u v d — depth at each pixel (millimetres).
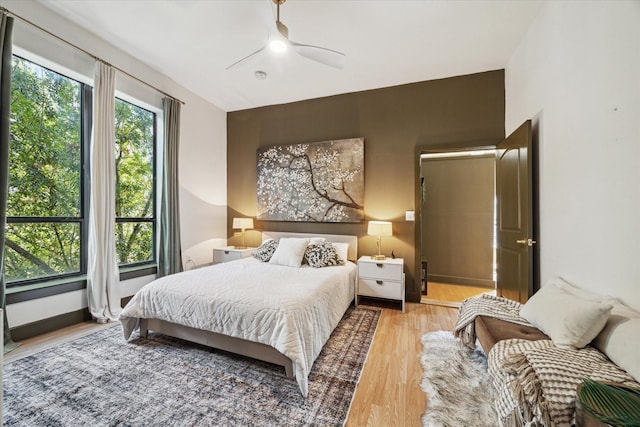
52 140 2611
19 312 2260
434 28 2516
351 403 1595
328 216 3900
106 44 2820
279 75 3422
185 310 2076
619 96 1435
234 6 2289
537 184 2379
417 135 3555
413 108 3576
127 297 3104
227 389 1706
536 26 2365
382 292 3180
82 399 1597
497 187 3182
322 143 3939
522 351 1362
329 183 3898
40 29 2299
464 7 2256
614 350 1211
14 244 2396
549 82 2152
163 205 3451
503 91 3219
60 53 2471
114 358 2037
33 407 1527
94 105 2680
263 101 4230
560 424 1049
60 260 2686
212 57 3080
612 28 1478
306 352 1829
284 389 1714
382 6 2242
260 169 4332
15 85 2365
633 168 1351
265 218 4297
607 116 1521
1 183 2041
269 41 2162
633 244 1354
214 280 2414
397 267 3121
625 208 1403
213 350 2172
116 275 2869
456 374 1850
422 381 1787
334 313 2484
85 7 2330
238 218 4156
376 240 3727
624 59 1397
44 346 2195
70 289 2588
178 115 3613
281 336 1732
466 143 3342
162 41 2793
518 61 2779
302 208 4059
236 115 4559
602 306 1322
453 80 3408
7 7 2119
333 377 1849
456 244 4484
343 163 3824
